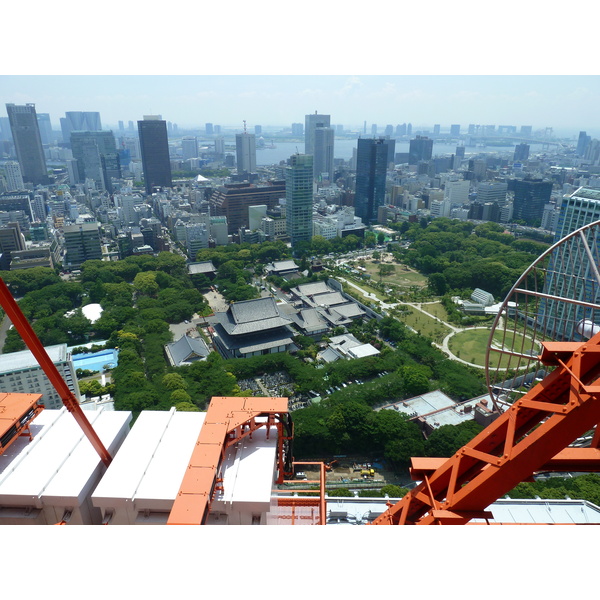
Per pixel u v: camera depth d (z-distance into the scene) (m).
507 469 23.86
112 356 114.31
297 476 77.81
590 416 21.75
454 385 94.94
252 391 99.12
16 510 26.06
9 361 85.81
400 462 79.56
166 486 26.06
